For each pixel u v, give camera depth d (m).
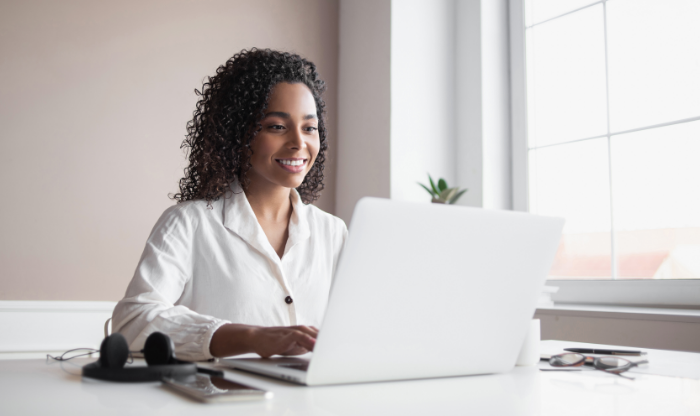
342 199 2.76
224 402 0.54
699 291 1.92
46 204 2.13
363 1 2.72
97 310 2.13
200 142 1.40
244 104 1.26
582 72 2.41
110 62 2.29
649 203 2.14
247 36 2.61
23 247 2.08
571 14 2.46
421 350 0.71
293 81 1.31
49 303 2.04
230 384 0.61
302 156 1.28
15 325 1.98
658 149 2.12
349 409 0.53
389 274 0.66
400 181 2.51
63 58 2.21
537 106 2.58
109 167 2.26
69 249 2.15
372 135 2.60
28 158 2.11
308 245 1.30
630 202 2.20
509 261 0.75
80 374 0.72
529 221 0.76
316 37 2.81
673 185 2.07
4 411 0.50
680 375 0.80
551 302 2.11
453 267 0.70
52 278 2.11
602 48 2.34
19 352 1.97
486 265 0.73
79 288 2.16
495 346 0.78
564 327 1.89
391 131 2.50
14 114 2.10
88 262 2.18
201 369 0.69
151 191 2.33
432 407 0.55
